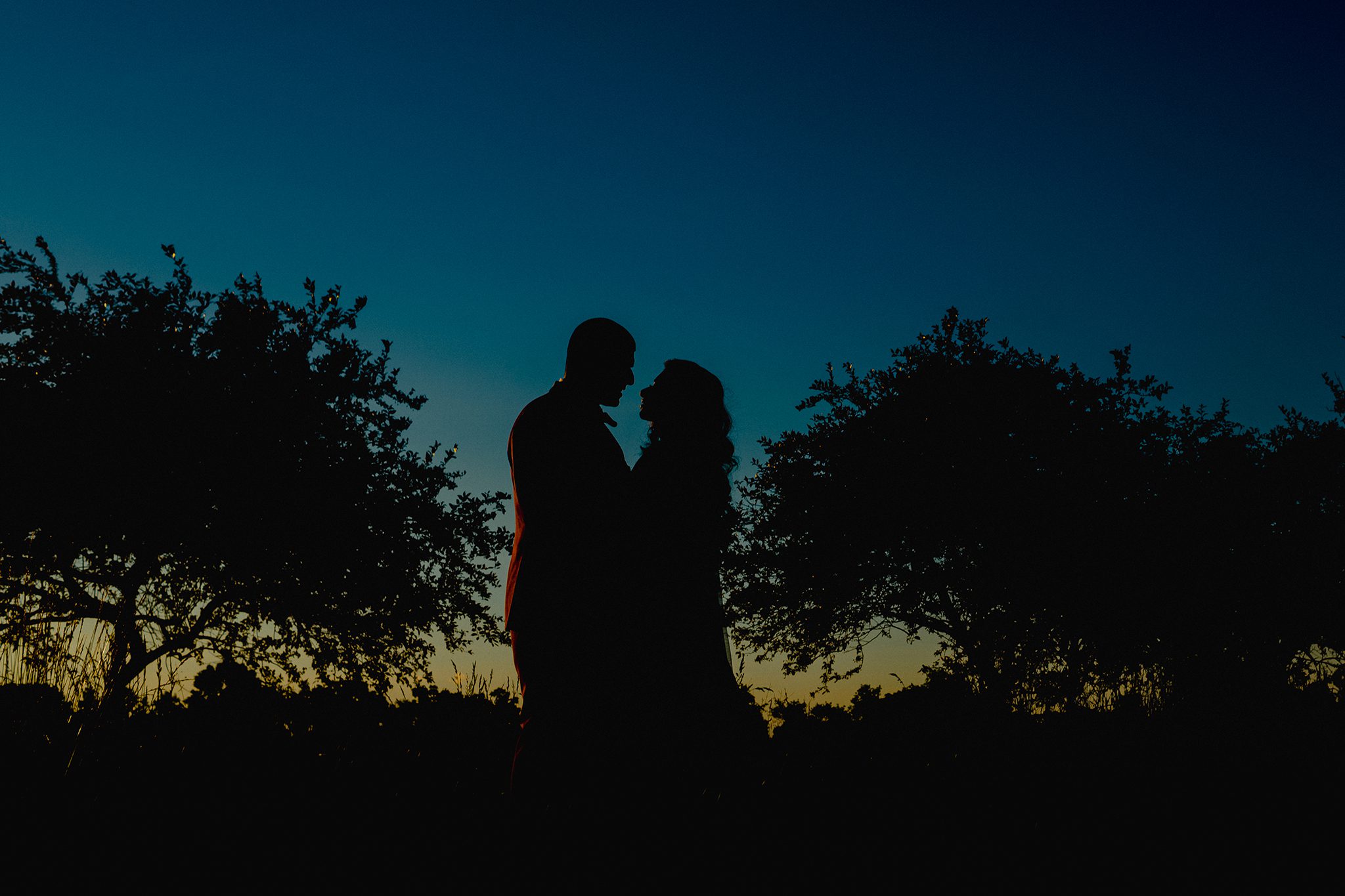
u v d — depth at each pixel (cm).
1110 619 745
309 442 876
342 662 871
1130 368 915
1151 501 820
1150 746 383
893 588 927
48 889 170
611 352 252
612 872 188
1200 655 705
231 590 817
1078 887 186
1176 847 215
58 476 768
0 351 841
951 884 186
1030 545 802
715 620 242
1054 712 466
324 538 846
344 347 927
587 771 218
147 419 804
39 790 243
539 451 239
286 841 208
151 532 780
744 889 180
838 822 229
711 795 222
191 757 294
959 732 402
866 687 452
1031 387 875
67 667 324
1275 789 283
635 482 244
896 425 904
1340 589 735
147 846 199
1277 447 849
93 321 858
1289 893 183
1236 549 768
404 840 210
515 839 204
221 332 876
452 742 357
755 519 988
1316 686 563
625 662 225
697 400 258
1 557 745
